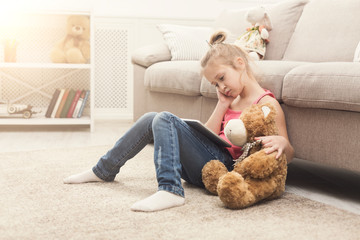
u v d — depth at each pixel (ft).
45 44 10.83
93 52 9.46
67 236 3.32
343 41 6.89
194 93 7.00
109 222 3.64
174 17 11.26
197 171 4.57
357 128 4.40
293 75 4.88
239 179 3.93
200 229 3.48
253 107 4.31
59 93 9.85
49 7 9.16
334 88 4.44
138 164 6.06
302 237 3.33
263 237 3.32
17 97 10.74
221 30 5.29
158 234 3.36
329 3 7.46
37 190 4.64
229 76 4.66
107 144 7.93
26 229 3.48
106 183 4.96
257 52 7.66
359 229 3.53
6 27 10.66
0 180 5.07
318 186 5.35
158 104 8.40
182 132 4.37
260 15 7.73
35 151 6.97
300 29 7.72
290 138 5.03
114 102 11.35
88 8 9.34
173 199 4.08
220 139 4.42
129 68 11.27
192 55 8.98
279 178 4.21
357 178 5.87
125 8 11.21
